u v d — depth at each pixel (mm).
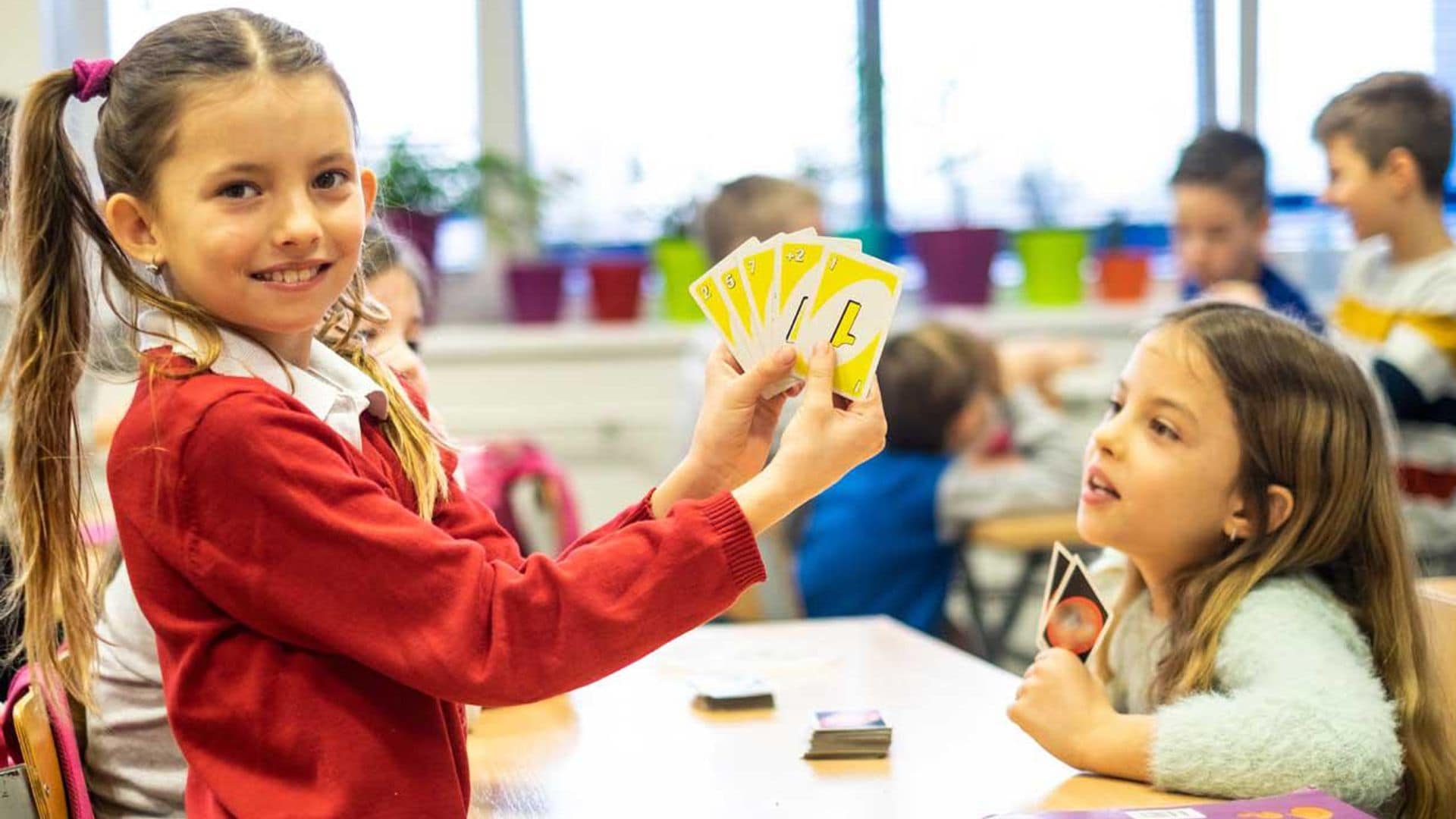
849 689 1806
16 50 3467
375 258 1796
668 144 4215
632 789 1459
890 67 4277
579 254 4242
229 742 1154
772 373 1235
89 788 1511
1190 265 3227
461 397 3947
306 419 1139
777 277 1244
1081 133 4375
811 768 1500
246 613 1131
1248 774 1337
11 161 1253
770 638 2104
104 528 1658
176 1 3742
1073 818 1229
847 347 1222
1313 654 1409
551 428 3984
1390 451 1572
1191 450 1509
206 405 1115
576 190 4215
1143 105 4371
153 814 1485
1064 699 1450
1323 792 1299
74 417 1253
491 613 1108
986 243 4160
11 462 1244
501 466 2859
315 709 1140
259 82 1126
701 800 1414
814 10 4223
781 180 3104
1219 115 4355
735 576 1150
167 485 1118
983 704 1719
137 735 1484
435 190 3965
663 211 4215
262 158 1126
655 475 4020
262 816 1130
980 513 3230
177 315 1166
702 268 4062
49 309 1240
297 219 1132
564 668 1107
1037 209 4375
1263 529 1513
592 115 4188
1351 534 1518
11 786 1333
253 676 1144
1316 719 1344
